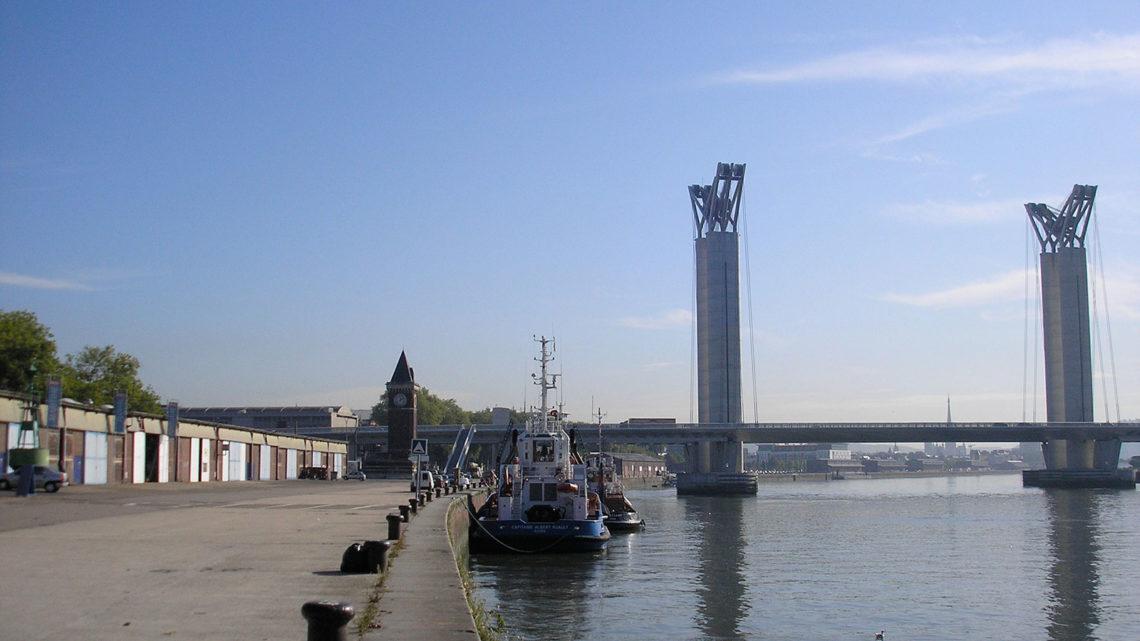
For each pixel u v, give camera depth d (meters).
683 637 42.75
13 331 122.38
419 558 32.91
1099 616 49.94
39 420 83.69
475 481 150.62
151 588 24.66
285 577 27.08
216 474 127.94
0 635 18.34
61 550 33.28
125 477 101.50
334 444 190.88
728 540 93.12
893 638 43.81
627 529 104.69
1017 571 68.25
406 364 195.00
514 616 46.91
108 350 152.00
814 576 64.19
